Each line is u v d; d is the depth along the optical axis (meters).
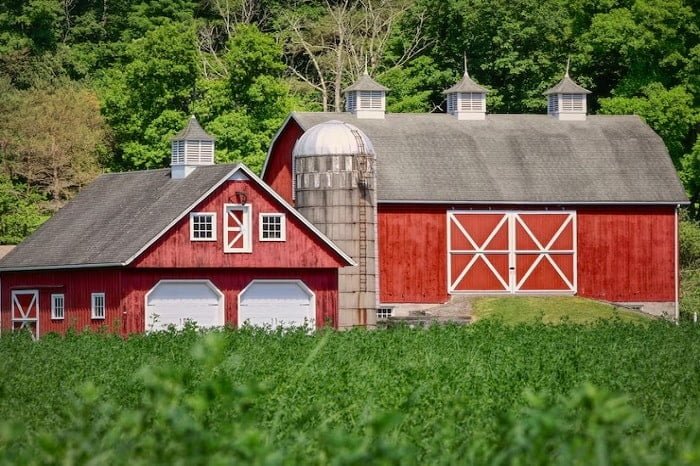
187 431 31.45
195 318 106.12
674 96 155.00
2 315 117.56
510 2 172.00
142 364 63.62
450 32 176.75
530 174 130.12
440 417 42.50
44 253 113.69
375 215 115.12
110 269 104.44
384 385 51.34
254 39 160.12
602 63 174.25
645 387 54.41
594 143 135.50
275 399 46.47
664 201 130.62
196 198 106.19
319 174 113.94
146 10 192.75
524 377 55.16
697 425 35.09
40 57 181.75
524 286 127.75
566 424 36.31
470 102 136.00
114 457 31.86
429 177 126.75
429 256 125.44
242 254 107.88
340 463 30.44
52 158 161.50
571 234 129.12
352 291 113.19
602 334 83.62
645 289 131.00
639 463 30.72
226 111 160.12
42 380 58.06
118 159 166.25
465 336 80.12
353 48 187.38
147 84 158.75
